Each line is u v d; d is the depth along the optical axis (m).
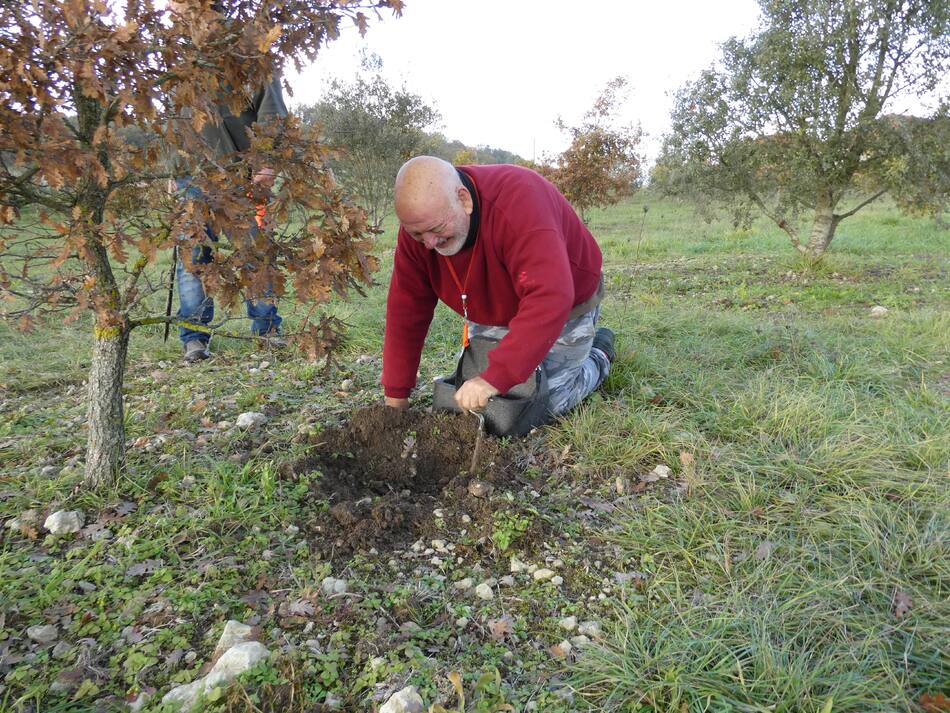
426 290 3.11
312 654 1.91
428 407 3.83
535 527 2.53
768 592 2.18
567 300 2.58
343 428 3.27
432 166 2.49
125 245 2.30
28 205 2.36
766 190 9.46
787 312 6.22
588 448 3.13
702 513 2.63
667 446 3.15
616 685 1.83
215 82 2.03
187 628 2.01
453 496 2.79
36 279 2.63
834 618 2.04
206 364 4.73
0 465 3.07
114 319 2.37
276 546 2.43
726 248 12.50
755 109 8.87
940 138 8.12
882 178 8.61
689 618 2.08
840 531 2.46
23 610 2.06
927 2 7.94
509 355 2.57
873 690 1.79
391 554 2.44
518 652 1.99
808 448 3.09
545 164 12.75
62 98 1.83
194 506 2.63
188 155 2.09
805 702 1.74
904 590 2.17
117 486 2.71
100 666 1.88
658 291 7.91
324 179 2.25
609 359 3.96
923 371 4.23
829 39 8.25
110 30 1.75
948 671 1.88
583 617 2.14
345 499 2.76
